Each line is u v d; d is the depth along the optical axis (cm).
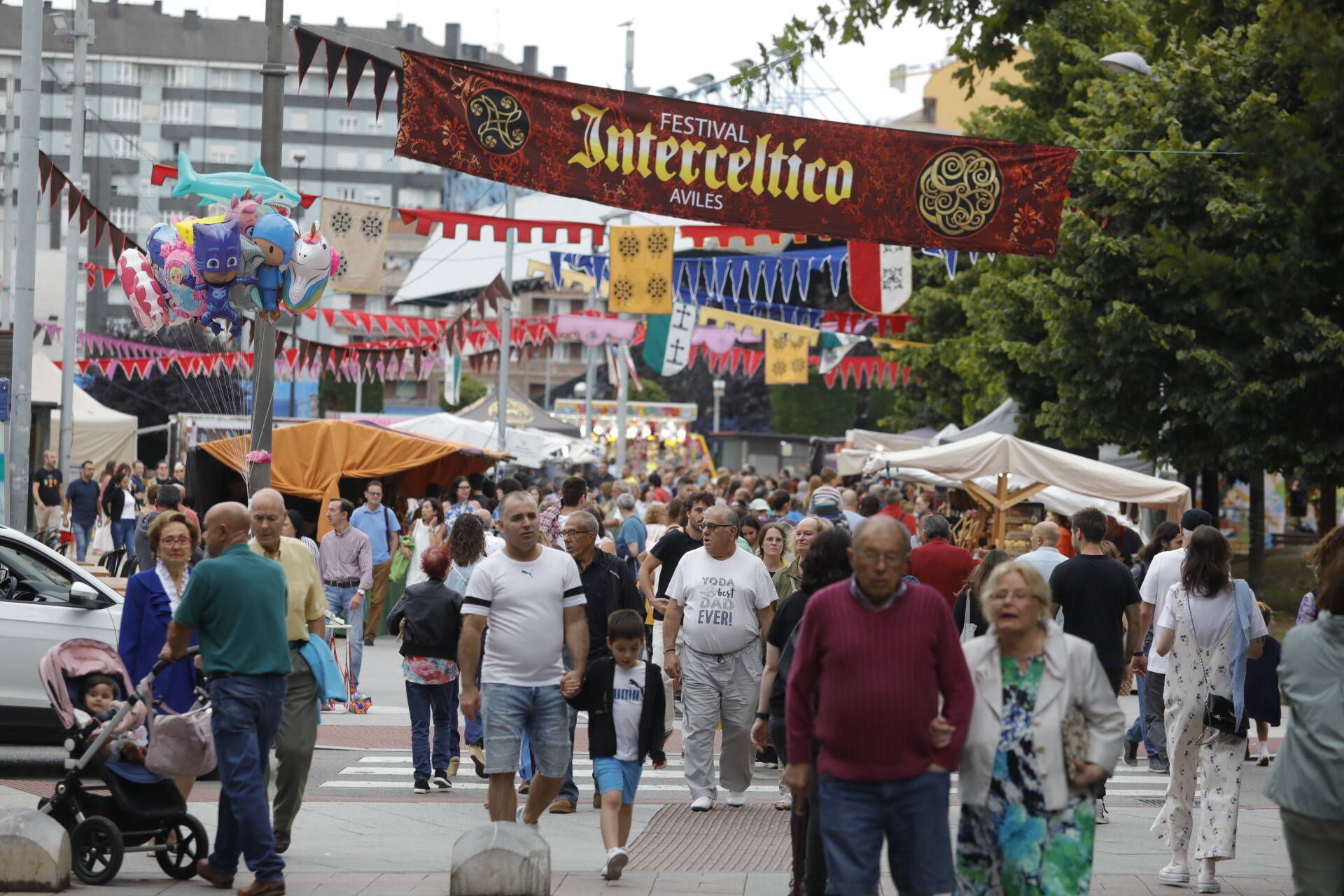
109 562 3703
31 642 2239
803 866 1405
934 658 1177
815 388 16312
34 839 1566
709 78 3862
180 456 7319
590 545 2016
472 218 3272
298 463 4656
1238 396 4941
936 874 1162
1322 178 1609
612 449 10556
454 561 2411
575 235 3688
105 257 19250
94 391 12662
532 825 1708
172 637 1534
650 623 3106
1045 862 1167
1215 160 4975
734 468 13925
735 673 2158
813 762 1354
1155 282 5088
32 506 5188
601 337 6312
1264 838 2073
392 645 4334
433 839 1920
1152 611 2114
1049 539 2286
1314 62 1608
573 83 2170
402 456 4669
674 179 2188
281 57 2592
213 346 7619
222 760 1525
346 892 1573
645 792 2378
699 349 7850
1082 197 4959
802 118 2211
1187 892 1686
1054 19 6675
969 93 2728
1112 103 5234
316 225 2550
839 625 1179
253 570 1535
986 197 2238
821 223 2219
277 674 1541
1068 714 1184
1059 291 5338
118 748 1628
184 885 1619
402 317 5903
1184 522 2138
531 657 1656
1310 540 7931
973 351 6581
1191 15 1947
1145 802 2375
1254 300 1677
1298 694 1221
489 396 8669
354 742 2777
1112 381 5172
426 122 2152
